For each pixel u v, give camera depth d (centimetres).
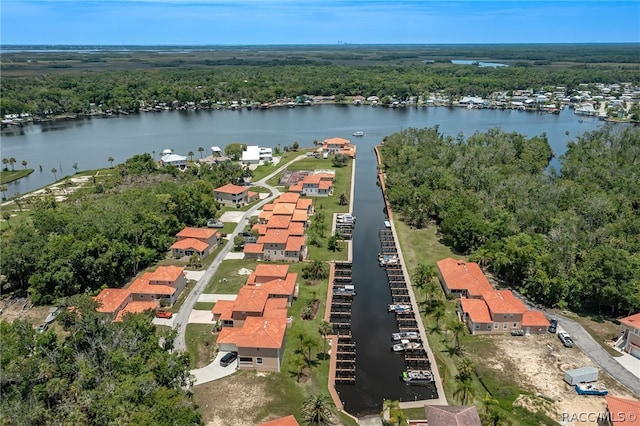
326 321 9569
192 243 12625
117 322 8488
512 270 10888
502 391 7569
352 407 7450
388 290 11138
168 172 19500
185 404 6469
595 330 9219
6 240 11331
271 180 19625
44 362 6888
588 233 11881
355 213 16350
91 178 19600
